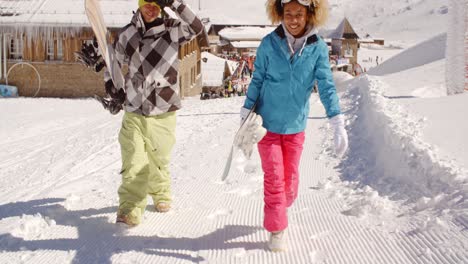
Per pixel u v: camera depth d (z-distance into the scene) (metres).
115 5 33.59
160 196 5.13
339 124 3.84
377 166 6.28
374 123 8.05
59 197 5.87
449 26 12.93
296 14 3.82
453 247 3.48
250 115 3.89
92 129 14.71
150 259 3.91
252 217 4.94
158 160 4.92
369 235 4.06
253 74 4.05
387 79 18.62
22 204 5.62
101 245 4.22
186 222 4.82
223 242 4.24
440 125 7.09
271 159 3.96
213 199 5.68
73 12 33.69
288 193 4.18
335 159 7.28
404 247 3.71
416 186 4.97
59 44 33.84
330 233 4.25
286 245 4.04
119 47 4.58
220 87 52.56
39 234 4.50
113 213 5.12
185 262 3.85
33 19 33.06
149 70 4.57
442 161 4.98
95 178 7.05
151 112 4.62
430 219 3.99
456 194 4.28
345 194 5.44
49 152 10.71
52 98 32.91
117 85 4.43
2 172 8.74
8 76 34.03
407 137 5.95
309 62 3.90
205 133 11.79
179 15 4.56
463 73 12.77
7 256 4.02
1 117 22.28
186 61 39.12
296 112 4.01
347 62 94.88
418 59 26.31
